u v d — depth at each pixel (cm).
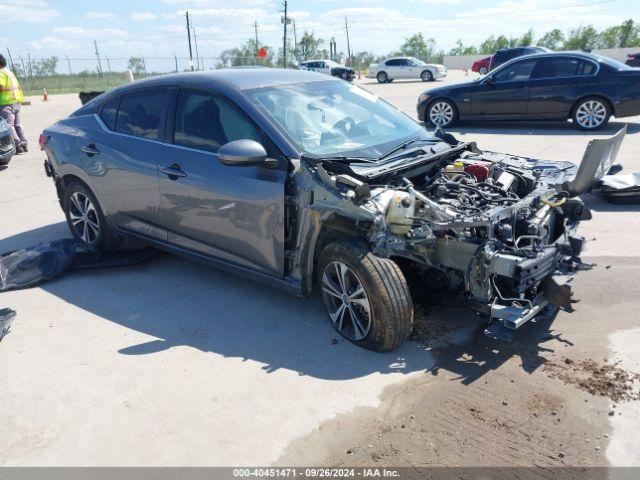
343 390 329
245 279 491
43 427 307
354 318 367
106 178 502
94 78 3803
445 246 346
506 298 346
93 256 542
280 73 474
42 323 423
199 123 434
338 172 363
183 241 459
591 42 6284
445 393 322
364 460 275
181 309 439
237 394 329
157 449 288
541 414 301
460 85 1256
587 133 1107
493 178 421
